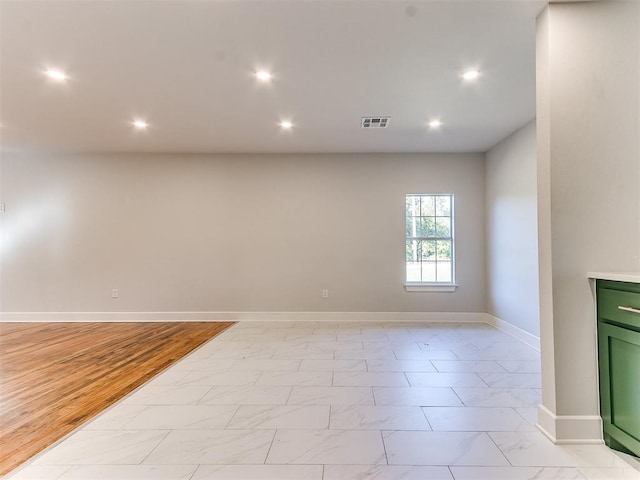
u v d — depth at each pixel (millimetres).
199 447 1749
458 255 4816
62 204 4949
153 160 4945
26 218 4941
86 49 2338
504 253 4191
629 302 1576
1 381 2660
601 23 1811
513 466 1576
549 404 1812
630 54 1809
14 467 1594
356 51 2357
